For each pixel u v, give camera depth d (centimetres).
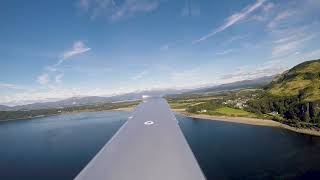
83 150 7675
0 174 6106
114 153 559
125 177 455
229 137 9156
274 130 10206
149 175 462
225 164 6141
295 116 11888
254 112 14675
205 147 7756
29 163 6844
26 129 13250
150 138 661
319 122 10325
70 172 6000
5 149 8538
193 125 11969
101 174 465
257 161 6294
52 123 14962
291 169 5700
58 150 7925
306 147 7462
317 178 5169
